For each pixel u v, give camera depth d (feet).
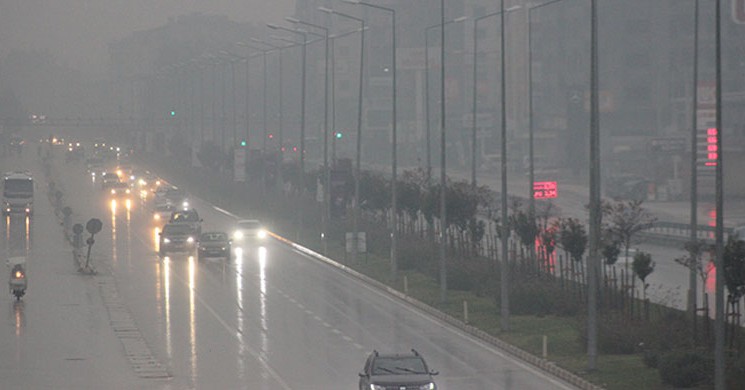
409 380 276.82
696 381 299.79
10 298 496.64
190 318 441.27
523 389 304.71
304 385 312.71
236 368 339.57
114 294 510.58
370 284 555.28
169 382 319.06
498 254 632.38
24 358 355.77
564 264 586.04
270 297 503.20
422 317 448.24
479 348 376.48
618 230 471.21
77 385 314.14
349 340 391.24
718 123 271.08
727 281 328.49
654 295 472.03
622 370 327.06
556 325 414.62
